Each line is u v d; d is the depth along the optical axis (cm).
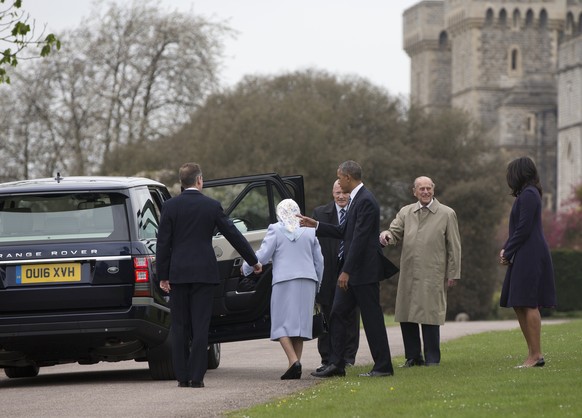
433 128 19938
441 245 4031
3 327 3528
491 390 2991
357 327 4159
